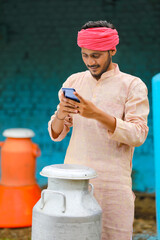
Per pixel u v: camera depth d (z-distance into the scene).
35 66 8.53
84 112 2.54
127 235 2.85
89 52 2.71
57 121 2.86
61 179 2.46
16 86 8.56
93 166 2.85
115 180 2.83
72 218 2.38
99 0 8.36
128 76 2.88
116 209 2.83
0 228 5.53
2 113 8.57
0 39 8.55
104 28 2.68
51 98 8.51
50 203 2.45
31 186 5.73
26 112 8.54
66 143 8.35
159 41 8.23
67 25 8.46
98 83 2.89
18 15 8.55
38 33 8.52
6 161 5.67
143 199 7.30
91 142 2.86
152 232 5.62
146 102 2.84
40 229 2.44
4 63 8.59
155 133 3.63
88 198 2.50
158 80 3.52
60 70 8.48
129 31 8.28
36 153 5.74
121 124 2.64
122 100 2.85
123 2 8.30
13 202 5.56
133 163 8.05
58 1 8.46
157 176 3.66
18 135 5.65
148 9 8.25
